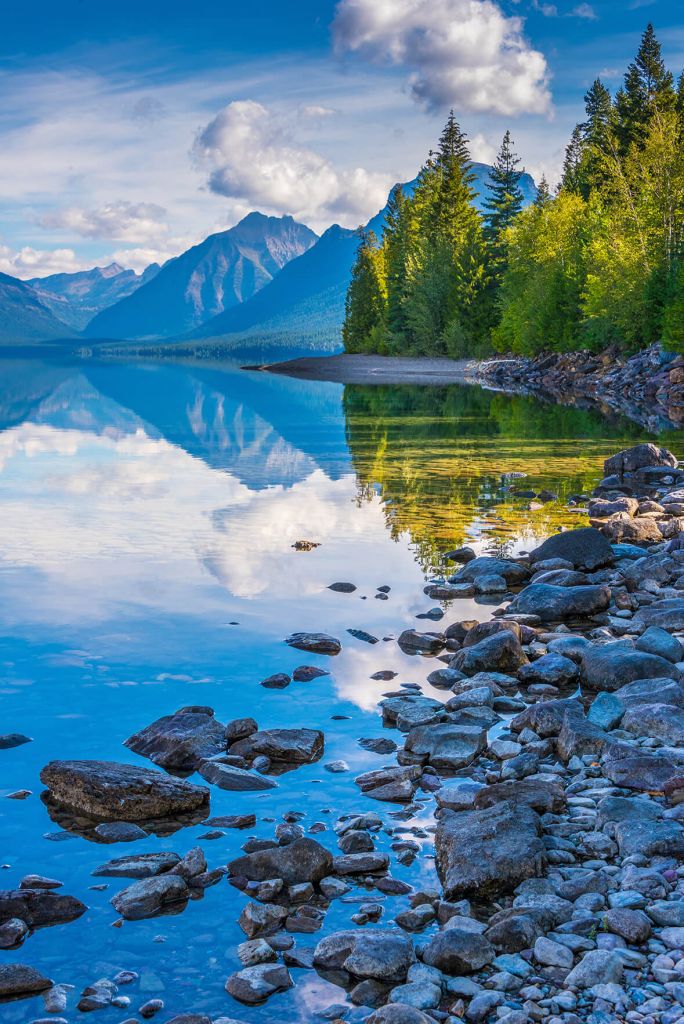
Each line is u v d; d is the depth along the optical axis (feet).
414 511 58.23
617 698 25.62
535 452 88.58
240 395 191.31
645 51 288.10
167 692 28.40
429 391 194.29
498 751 23.58
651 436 101.65
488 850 17.76
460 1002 14.05
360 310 406.00
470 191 359.05
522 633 32.89
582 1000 13.78
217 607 37.52
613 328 205.87
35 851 19.26
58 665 30.71
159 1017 14.17
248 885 17.92
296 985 14.96
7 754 23.97
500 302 303.68
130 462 83.05
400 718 25.89
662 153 202.18
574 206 261.85
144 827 20.33
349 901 17.37
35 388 225.76
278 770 23.21
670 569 40.47
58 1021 14.07
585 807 20.31
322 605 37.96
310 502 61.72
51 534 51.37
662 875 17.07
